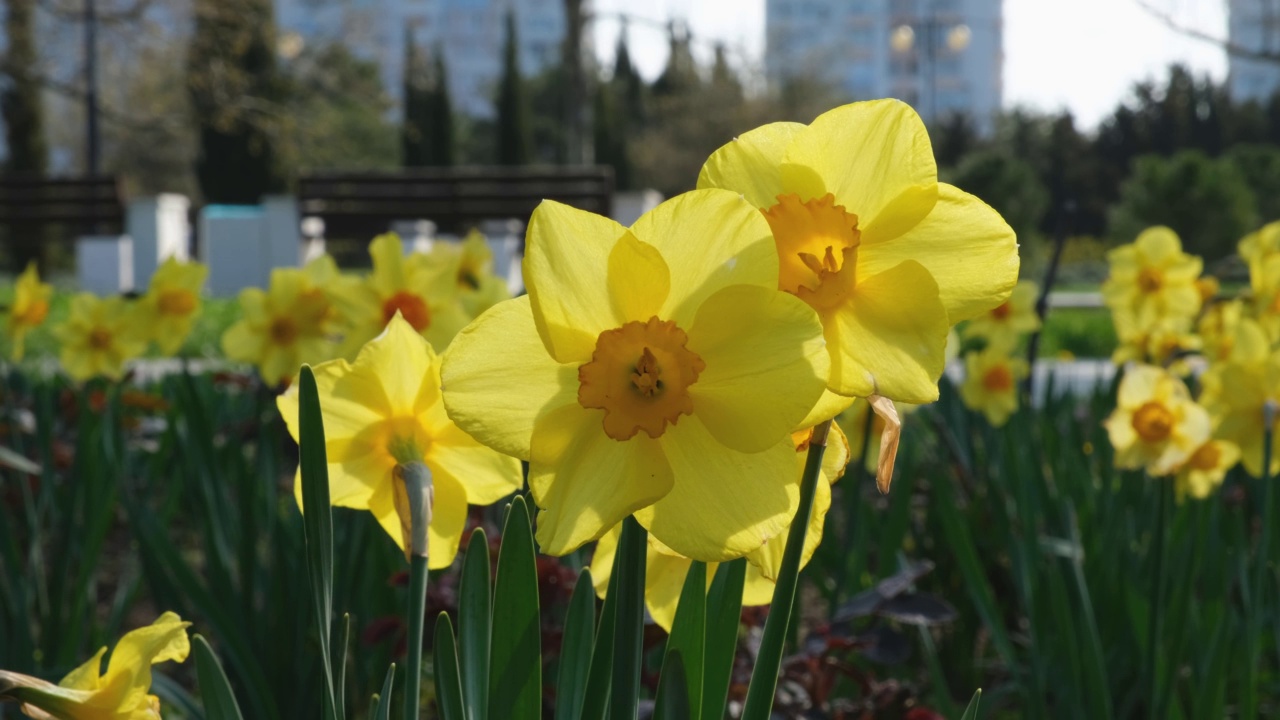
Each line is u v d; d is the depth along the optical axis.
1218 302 2.27
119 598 1.88
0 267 12.17
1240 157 14.63
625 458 0.90
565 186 8.26
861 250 0.96
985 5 41.84
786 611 0.96
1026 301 2.53
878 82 42.00
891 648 1.66
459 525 1.29
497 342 0.92
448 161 18.25
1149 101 24.70
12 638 1.74
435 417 1.24
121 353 2.21
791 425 0.87
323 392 1.22
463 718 1.12
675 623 1.11
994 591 2.05
